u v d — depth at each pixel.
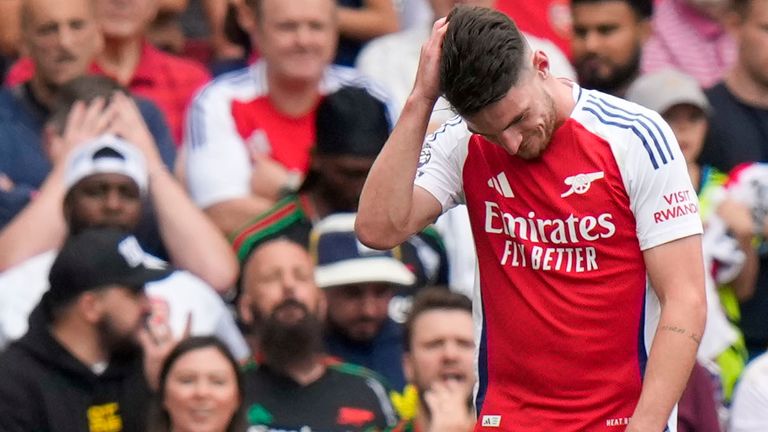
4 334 23.23
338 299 24.25
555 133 16.16
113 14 28.27
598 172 16.09
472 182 16.61
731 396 25.78
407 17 32.03
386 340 24.50
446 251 25.94
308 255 23.80
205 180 26.77
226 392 21.62
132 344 22.17
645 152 16.03
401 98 29.05
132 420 21.89
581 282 16.31
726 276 26.48
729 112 28.33
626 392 16.44
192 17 33.16
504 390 16.83
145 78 28.69
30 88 26.36
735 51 32.28
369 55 29.73
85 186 23.89
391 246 16.61
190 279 23.64
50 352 21.92
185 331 23.03
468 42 15.34
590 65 29.38
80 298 22.00
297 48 27.06
